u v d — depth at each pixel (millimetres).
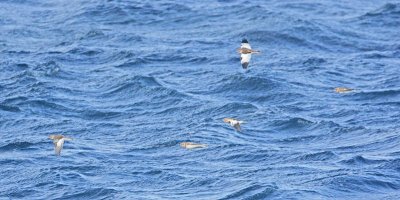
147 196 80625
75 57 117750
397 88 105938
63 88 107438
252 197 79062
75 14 134625
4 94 106312
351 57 118562
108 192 81750
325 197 78938
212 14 133625
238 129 70750
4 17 134125
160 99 103938
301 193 79312
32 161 88688
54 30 129375
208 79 109250
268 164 86625
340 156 87688
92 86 108312
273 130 95625
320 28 127188
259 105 102625
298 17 129750
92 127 97438
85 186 83188
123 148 91625
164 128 96188
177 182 83250
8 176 86062
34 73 111375
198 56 117500
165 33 128000
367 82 109688
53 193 82312
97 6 136125
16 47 122375
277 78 108938
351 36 126062
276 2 139625
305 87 107062
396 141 90938
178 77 110875
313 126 95750
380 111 100000
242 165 86688
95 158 89188
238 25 128875
